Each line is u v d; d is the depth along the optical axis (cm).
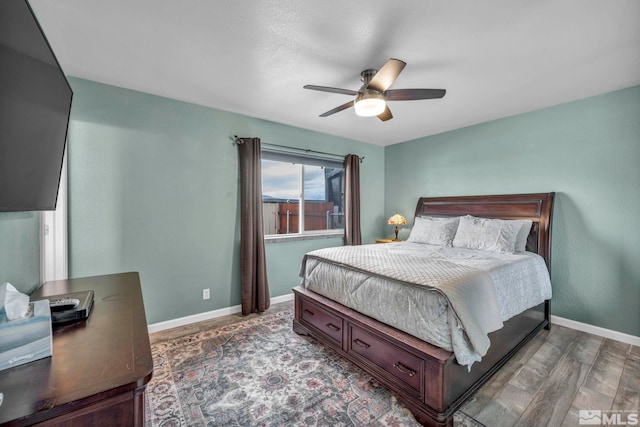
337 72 232
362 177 467
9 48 91
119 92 261
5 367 75
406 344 172
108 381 71
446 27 174
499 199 341
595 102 277
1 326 77
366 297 211
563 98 285
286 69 227
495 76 237
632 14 160
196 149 304
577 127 288
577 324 286
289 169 399
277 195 390
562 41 188
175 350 244
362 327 203
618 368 215
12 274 136
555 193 303
